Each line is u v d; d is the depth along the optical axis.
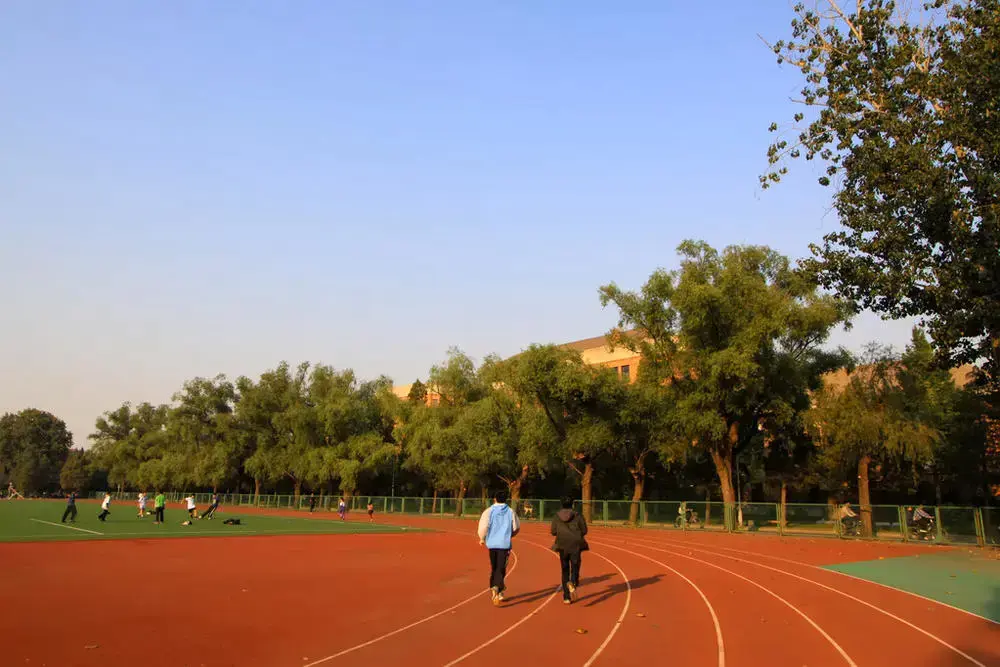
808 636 10.50
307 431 80.69
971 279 20.52
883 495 49.38
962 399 40.91
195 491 108.12
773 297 39.91
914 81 20.30
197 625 11.05
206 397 99.25
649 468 53.97
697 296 40.31
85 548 25.30
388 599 13.85
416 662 8.68
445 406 65.94
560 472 59.53
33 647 9.32
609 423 46.75
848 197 21.97
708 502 40.91
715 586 16.12
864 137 21.22
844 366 43.47
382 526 45.84
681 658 9.05
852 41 21.64
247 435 90.50
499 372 56.31
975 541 29.27
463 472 58.78
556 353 49.06
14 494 140.75
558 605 13.05
